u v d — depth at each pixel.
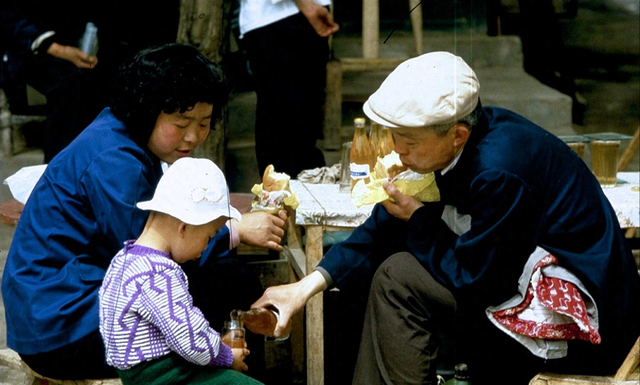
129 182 2.34
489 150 2.39
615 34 6.21
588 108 5.79
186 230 2.25
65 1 4.07
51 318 2.32
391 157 2.78
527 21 6.06
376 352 2.47
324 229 2.96
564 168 2.44
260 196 2.74
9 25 4.11
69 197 2.37
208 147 4.15
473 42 6.01
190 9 4.04
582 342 2.38
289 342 3.14
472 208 2.38
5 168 4.62
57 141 4.27
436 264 2.42
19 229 2.44
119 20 4.10
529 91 5.72
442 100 2.35
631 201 2.93
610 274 2.38
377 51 5.57
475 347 2.54
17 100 4.97
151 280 2.17
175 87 2.33
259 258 3.45
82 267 2.38
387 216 2.67
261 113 4.21
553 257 2.37
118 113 2.42
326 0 4.17
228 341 2.43
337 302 3.30
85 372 2.36
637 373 2.34
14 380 3.00
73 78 4.16
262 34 4.08
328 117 5.03
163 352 2.19
